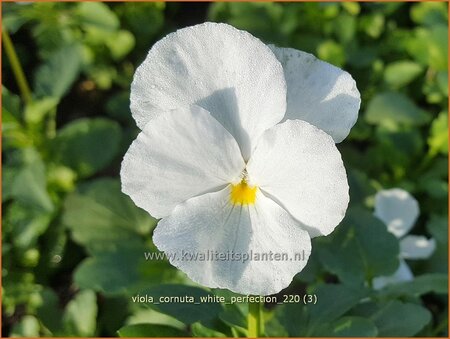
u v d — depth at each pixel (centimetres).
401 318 13
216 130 9
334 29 22
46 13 20
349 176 19
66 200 18
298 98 10
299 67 10
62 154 20
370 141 22
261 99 9
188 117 9
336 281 17
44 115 20
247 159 9
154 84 9
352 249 14
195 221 9
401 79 21
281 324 13
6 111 18
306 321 13
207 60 9
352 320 12
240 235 9
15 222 19
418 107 21
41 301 17
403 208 17
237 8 22
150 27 24
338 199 9
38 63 24
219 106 9
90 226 18
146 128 9
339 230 14
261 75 9
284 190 9
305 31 22
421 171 20
